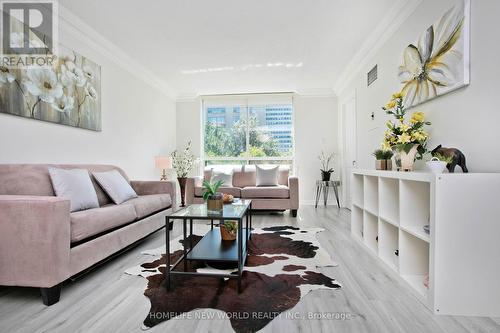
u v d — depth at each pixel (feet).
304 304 4.98
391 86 9.26
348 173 15.67
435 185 4.68
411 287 5.41
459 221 4.66
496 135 4.89
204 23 9.24
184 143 18.57
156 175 15.43
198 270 6.55
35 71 7.67
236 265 6.93
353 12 8.57
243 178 15.89
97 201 7.86
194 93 18.19
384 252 7.09
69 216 5.26
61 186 7.07
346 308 4.84
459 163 5.40
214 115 18.89
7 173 6.53
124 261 7.26
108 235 6.63
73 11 8.45
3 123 6.87
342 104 16.22
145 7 8.26
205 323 4.39
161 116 16.29
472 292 4.65
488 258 4.62
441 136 6.46
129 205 7.83
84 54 9.67
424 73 6.98
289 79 15.44
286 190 13.56
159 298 5.22
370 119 11.35
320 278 6.08
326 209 15.55
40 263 4.90
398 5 8.05
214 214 6.17
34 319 4.50
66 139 8.87
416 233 5.33
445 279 4.67
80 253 5.61
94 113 10.12
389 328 4.26
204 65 13.19
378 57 10.43
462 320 4.50
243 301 5.09
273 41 10.62
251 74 14.53
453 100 6.02
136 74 13.28
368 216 8.18
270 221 12.37
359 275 6.26
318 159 17.63
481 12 5.15
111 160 11.29
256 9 8.42
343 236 9.66
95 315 4.63
